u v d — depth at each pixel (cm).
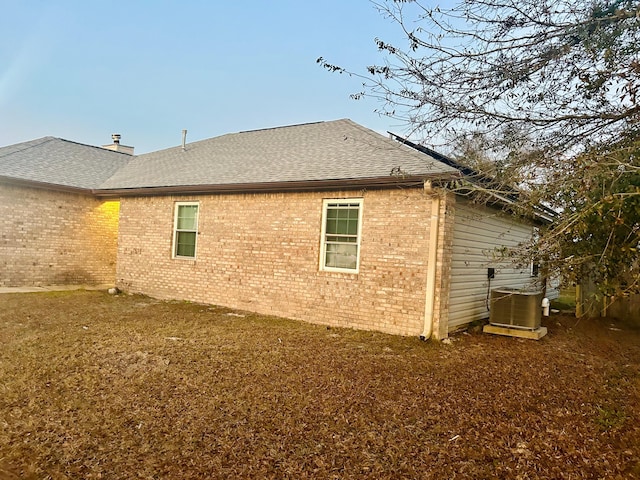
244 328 789
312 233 891
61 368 517
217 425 376
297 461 321
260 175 984
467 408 432
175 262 1115
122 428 367
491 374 554
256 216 975
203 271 1062
